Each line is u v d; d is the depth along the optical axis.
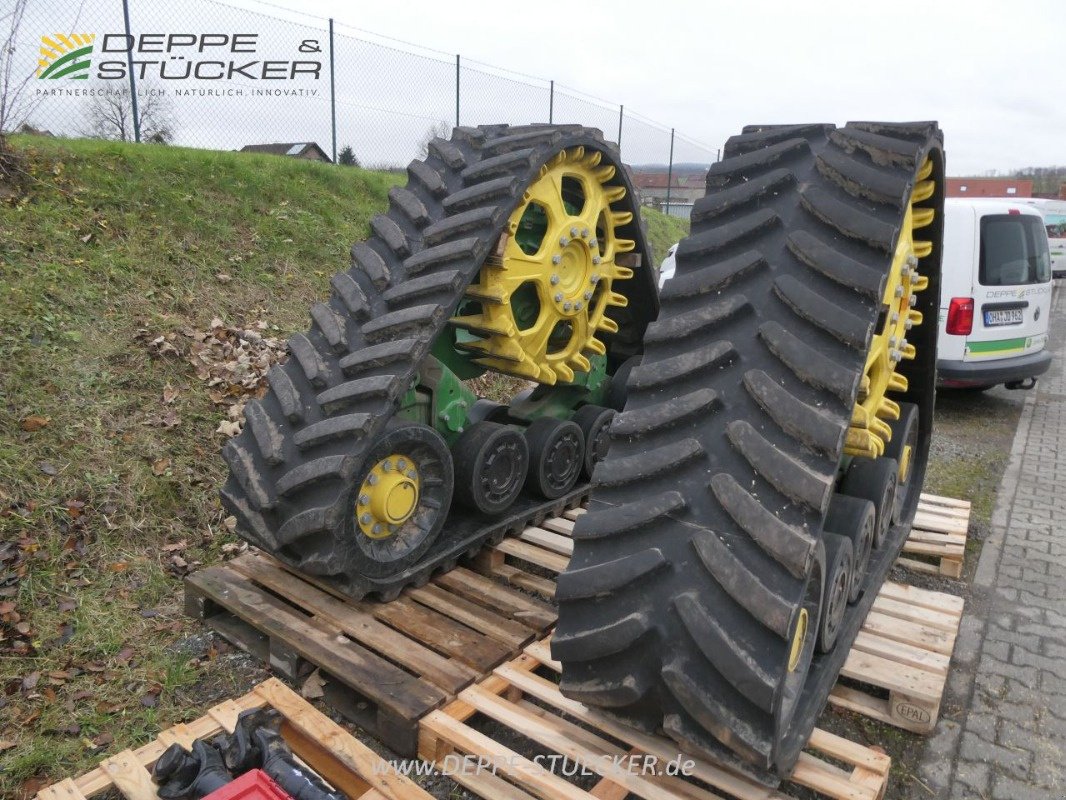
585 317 4.27
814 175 2.50
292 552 3.14
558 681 2.99
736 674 1.92
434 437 3.34
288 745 2.45
